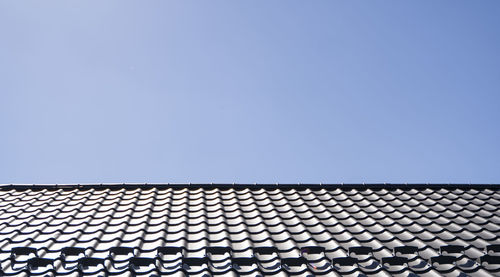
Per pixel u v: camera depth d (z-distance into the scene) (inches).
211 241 315.6
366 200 406.6
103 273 267.1
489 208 392.8
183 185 433.7
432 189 444.1
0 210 376.8
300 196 414.3
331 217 362.6
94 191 426.6
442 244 316.8
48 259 270.7
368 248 289.1
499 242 320.8
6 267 272.5
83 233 327.0
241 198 410.3
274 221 353.7
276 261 285.4
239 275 269.9
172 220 352.8
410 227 346.3
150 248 303.1
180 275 265.4
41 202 395.2
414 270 278.4
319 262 287.3
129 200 401.7
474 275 274.7
